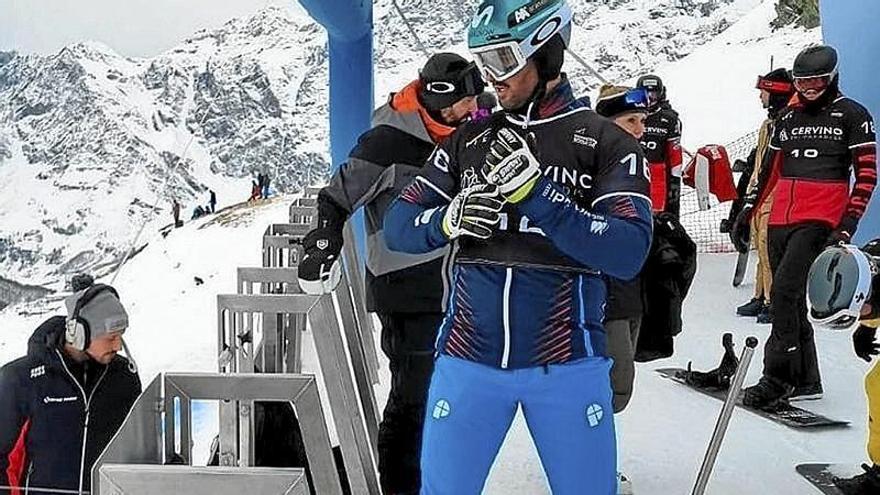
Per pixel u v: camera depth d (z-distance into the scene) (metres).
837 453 4.01
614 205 2.11
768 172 5.00
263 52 156.38
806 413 4.52
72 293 2.92
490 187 2.04
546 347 2.14
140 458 1.82
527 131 2.20
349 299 3.57
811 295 2.95
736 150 18.55
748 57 32.34
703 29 129.25
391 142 3.06
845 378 5.21
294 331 4.04
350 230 5.02
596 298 2.21
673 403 4.78
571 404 2.16
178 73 150.50
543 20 2.12
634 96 3.31
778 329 4.56
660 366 5.62
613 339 3.25
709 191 8.38
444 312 3.13
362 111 7.14
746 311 6.93
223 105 142.75
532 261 2.15
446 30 115.75
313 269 2.78
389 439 3.28
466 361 2.19
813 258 4.46
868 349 3.35
